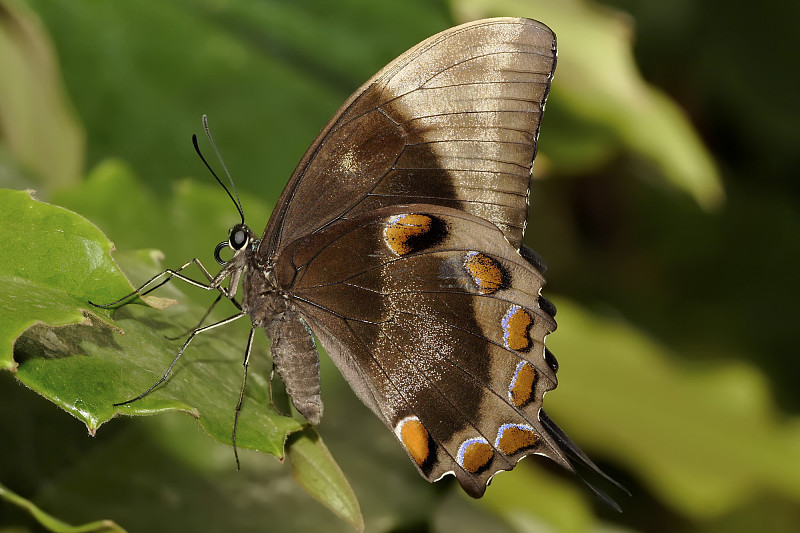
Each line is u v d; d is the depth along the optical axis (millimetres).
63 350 659
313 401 688
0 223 659
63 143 757
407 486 745
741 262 880
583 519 759
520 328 691
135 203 742
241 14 785
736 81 870
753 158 895
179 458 722
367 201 696
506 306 691
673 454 756
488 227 689
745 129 886
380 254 694
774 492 759
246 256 695
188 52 782
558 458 690
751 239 890
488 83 689
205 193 749
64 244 658
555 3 759
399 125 693
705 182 765
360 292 696
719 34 854
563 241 837
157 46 780
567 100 759
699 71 873
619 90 757
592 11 760
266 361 701
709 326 854
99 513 708
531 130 689
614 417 756
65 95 754
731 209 874
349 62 788
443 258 693
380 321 696
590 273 847
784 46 846
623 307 847
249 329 720
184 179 768
